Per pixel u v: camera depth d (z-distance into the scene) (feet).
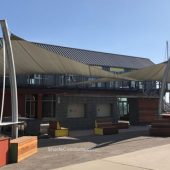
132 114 117.50
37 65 67.46
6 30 45.98
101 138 70.49
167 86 127.65
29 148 46.37
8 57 47.24
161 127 73.10
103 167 38.47
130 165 39.52
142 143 59.57
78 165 39.60
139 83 126.82
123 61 140.67
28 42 57.62
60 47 129.80
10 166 39.34
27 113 101.71
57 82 107.34
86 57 130.52
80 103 104.17
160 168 37.93
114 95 112.78
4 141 40.29
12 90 47.96
